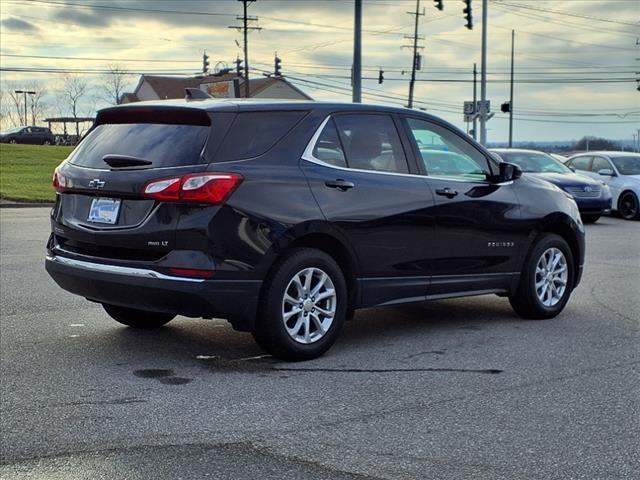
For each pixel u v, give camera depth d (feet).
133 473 12.06
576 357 19.43
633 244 45.37
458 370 18.12
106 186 17.71
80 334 21.04
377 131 20.36
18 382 16.65
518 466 12.48
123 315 21.34
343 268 19.44
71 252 18.67
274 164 17.97
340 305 19.10
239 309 17.34
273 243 17.52
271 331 17.89
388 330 22.39
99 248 18.02
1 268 31.73
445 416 14.84
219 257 16.85
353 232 19.01
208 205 16.75
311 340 18.71
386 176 20.04
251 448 13.12
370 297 19.84
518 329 22.67
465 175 22.09
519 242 23.20
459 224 21.42
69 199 18.92
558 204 24.31
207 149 17.22
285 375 17.51
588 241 46.96
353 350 19.90
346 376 17.49
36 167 119.55
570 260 24.77
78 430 13.85
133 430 13.88
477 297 28.14
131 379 17.01
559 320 24.04
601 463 12.65
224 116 17.66
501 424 14.43
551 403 15.71
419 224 20.43
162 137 17.95
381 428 14.14
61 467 12.26
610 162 67.62
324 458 12.71
